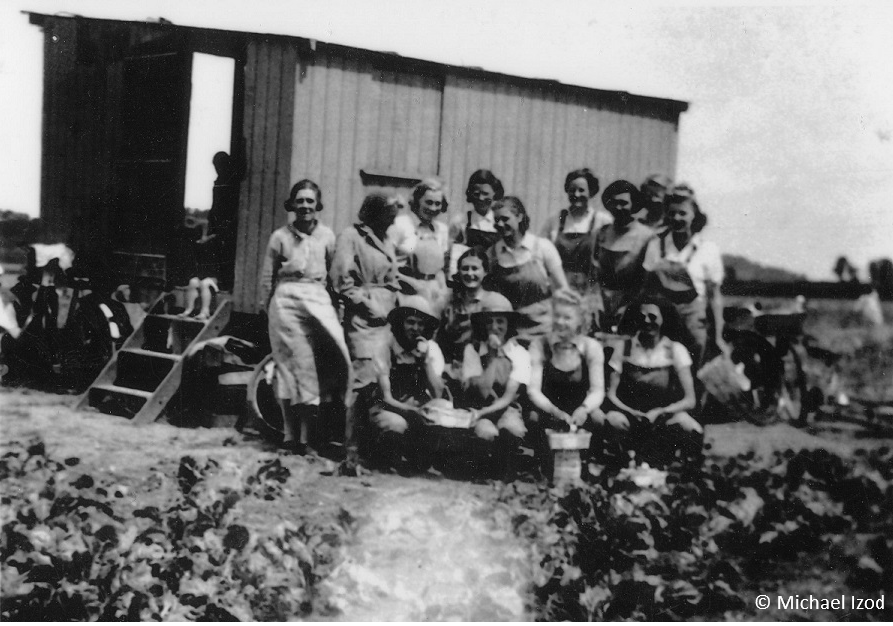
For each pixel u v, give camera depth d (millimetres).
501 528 5598
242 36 8484
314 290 7590
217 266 9055
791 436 9070
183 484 5973
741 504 6262
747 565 5453
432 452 7078
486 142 9133
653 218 8852
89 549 4715
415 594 4738
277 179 8242
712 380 9398
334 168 8453
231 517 5285
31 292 10172
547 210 9508
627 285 8711
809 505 6344
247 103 8281
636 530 5418
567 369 7340
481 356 7199
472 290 7281
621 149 9859
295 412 7625
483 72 9039
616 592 4828
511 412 7102
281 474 6434
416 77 8805
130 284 9852
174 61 9383
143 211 9828
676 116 10156
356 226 7723
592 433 7371
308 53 8281
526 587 4848
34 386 9852
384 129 8664
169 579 4500
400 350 7293
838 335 12086
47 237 10211
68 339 10008
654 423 7438
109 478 6223
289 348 7516
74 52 10016
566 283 8062
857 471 7527
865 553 5652
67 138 10125
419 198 8320
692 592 4879
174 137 9477
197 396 8312
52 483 5773
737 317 10133
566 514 5652
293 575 4734
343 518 5586
